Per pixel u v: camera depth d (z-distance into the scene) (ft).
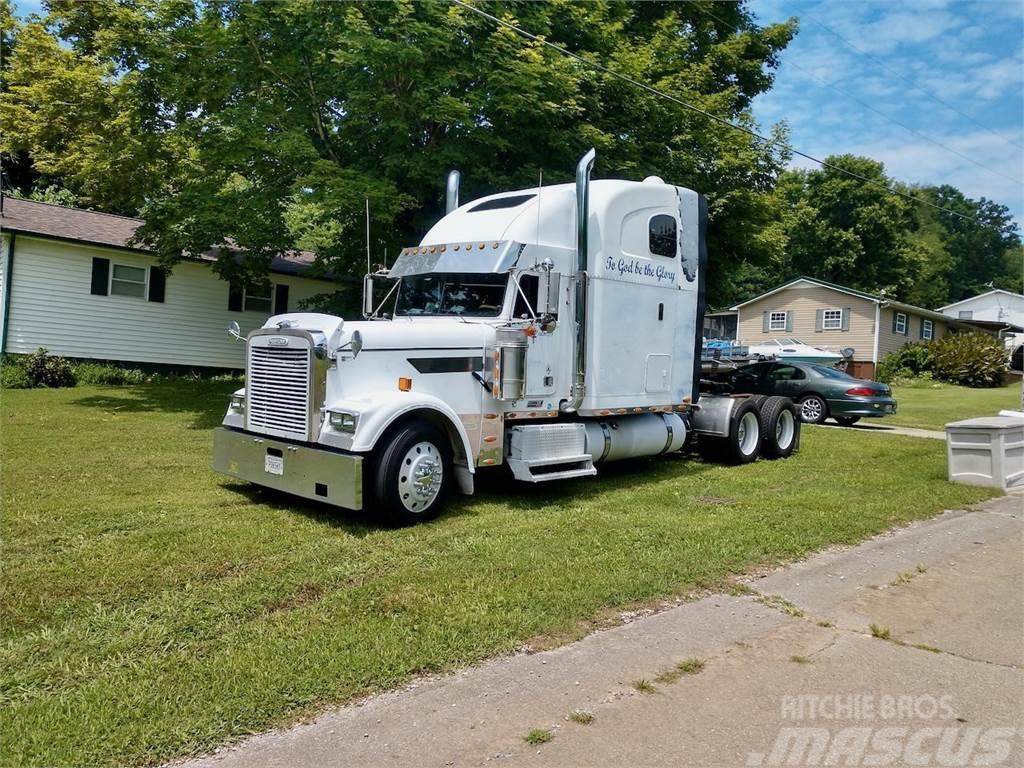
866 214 173.47
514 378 23.45
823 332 126.82
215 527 19.66
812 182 180.24
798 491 27.40
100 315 61.82
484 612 14.46
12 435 33.50
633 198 27.12
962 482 29.99
